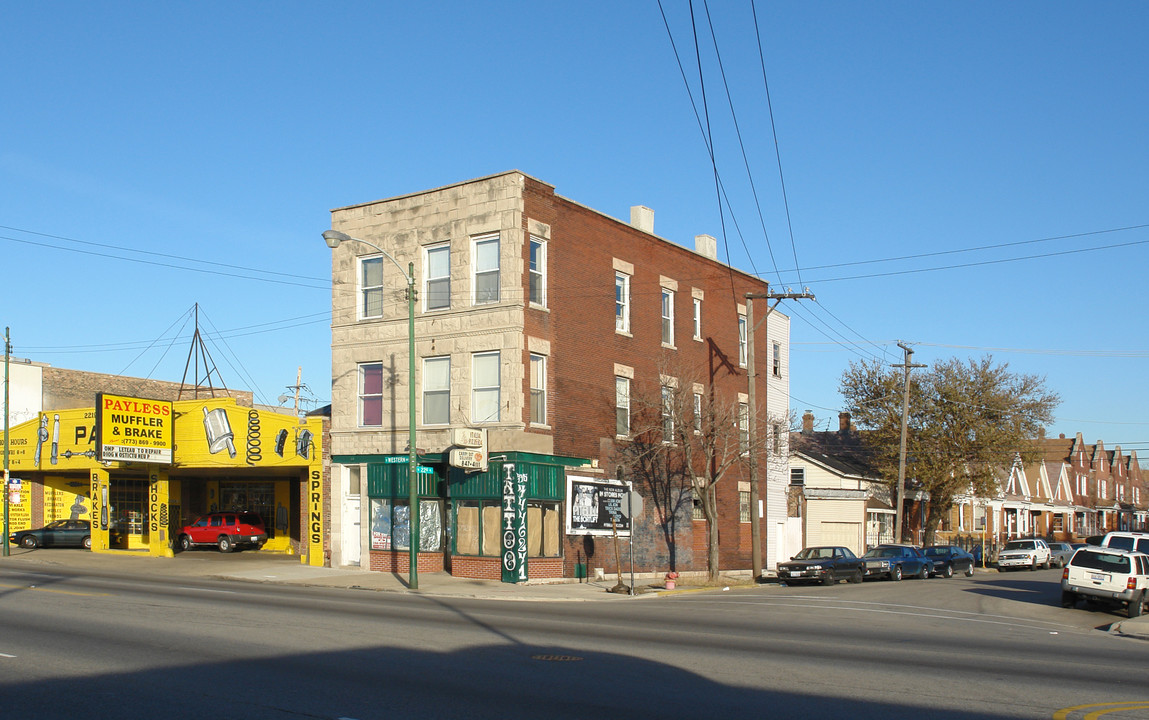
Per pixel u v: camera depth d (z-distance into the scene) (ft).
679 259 129.80
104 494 135.95
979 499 213.05
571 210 110.32
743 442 122.11
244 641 46.68
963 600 92.32
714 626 60.39
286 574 103.09
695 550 126.82
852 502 172.35
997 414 183.11
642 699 34.73
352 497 110.11
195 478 147.33
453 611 65.05
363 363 110.73
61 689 34.73
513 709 32.55
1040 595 102.68
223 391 191.11
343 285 112.37
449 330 104.63
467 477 101.76
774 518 148.46
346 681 36.83
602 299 114.52
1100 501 308.81
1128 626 68.49
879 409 190.29
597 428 111.75
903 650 50.49
